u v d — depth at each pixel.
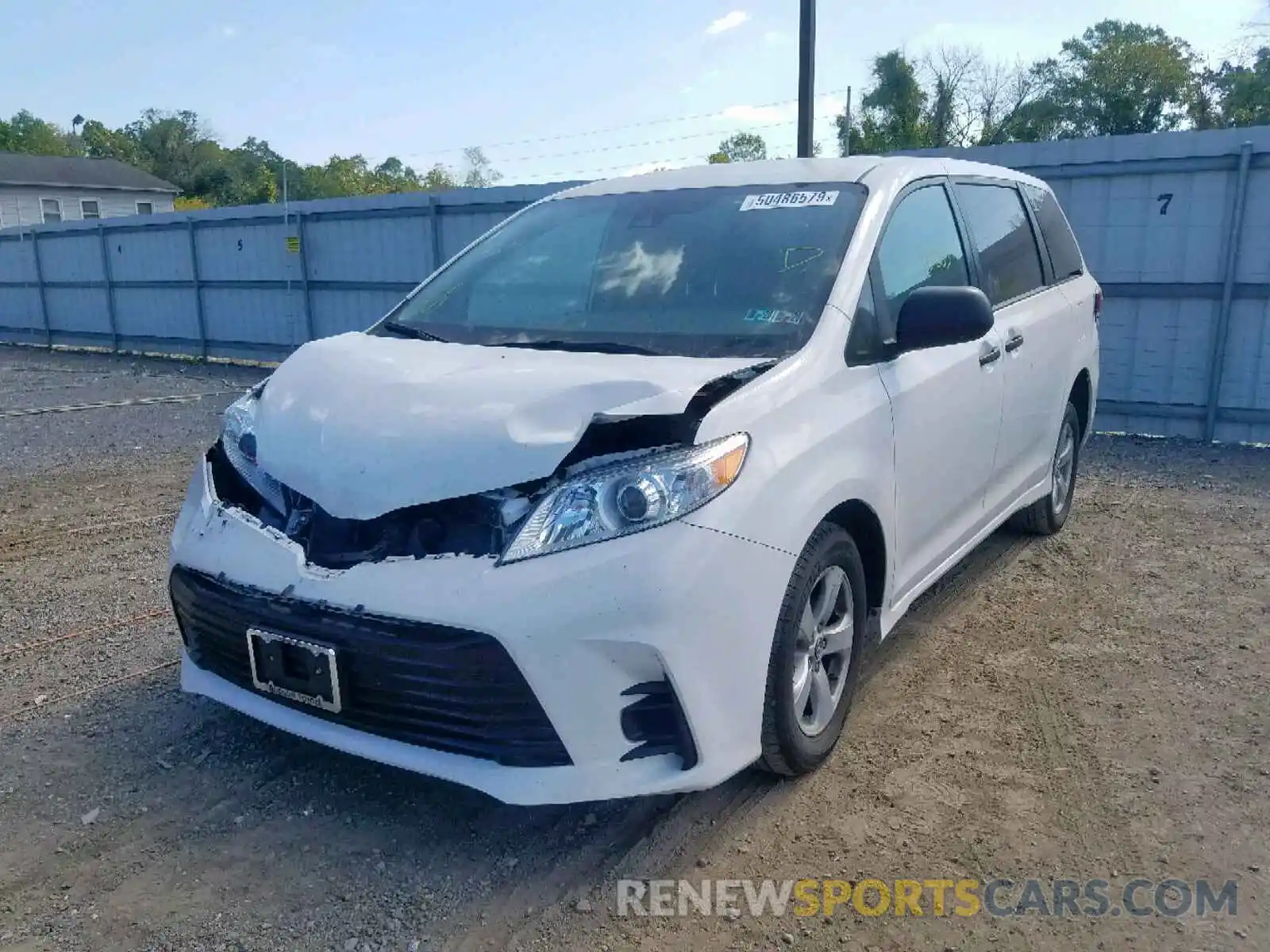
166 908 2.66
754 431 2.85
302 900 2.69
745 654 2.77
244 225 18.03
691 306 3.47
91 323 22.16
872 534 3.44
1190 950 2.47
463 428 2.72
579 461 2.71
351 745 2.78
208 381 16.20
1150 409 9.70
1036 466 5.16
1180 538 5.91
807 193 3.85
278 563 2.82
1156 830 2.97
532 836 2.97
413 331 3.74
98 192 50.91
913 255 3.90
